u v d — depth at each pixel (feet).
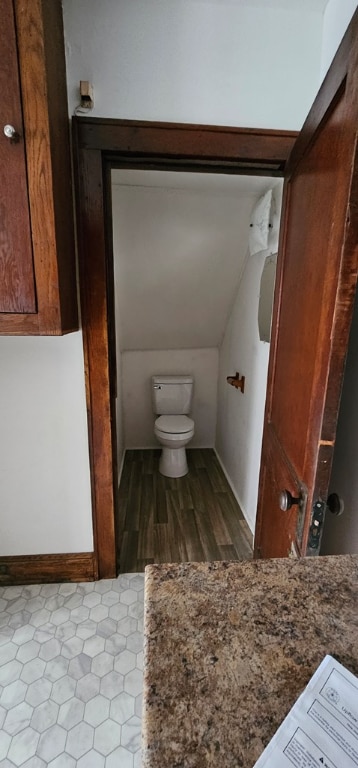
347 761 1.26
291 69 4.12
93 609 5.03
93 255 4.40
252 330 6.90
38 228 3.39
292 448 3.40
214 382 10.43
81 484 5.21
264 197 5.84
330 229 2.54
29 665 4.24
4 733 3.58
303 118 4.23
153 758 1.26
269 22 4.00
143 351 9.98
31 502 5.24
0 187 3.26
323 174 2.73
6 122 3.14
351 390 3.29
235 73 4.08
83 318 4.59
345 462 3.40
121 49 3.94
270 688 1.49
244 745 1.30
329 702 1.44
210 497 8.23
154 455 10.36
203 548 6.50
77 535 5.41
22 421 4.93
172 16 3.90
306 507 2.83
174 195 6.31
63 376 4.80
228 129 4.15
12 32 2.98
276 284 4.32
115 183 5.93
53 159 3.42
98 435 5.02
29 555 5.42
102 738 3.54
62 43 3.76
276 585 2.02
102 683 4.05
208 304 8.71
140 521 7.30
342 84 2.34
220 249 7.35
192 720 1.38
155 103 4.08
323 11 3.98
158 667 1.56
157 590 1.97
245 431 7.41
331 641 1.69
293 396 3.45
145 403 10.41
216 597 1.93
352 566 2.19
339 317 2.33
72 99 3.98
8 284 3.48
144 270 7.76
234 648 1.65
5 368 4.73
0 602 5.14
